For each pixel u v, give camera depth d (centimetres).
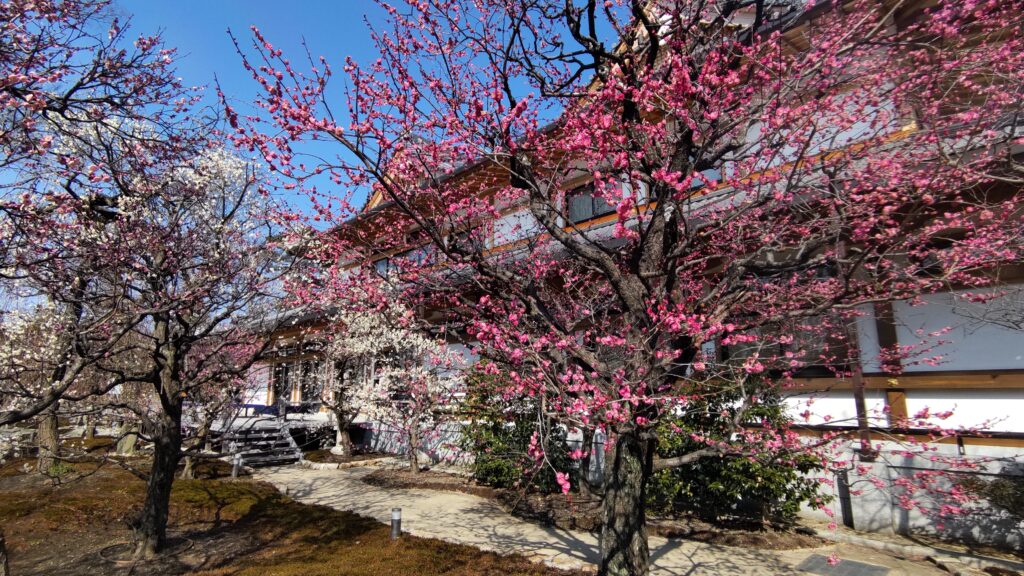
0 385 620
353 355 1191
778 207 500
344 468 1250
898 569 560
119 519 808
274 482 1088
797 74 459
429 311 959
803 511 739
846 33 452
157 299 577
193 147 634
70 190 539
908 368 698
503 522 777
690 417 703
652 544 660
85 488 972
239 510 841
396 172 455
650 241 444
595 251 434
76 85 552
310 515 813
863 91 584
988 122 472
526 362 442
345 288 677
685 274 628
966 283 634
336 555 628
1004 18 518
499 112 441
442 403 978
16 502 860
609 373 405
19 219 512
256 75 393
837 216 406
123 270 548
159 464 661
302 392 1602
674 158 427
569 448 872
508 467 920
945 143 498
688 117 397
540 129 482
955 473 574
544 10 500
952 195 502
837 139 654
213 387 977
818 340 739
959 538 618
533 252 646
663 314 370
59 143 587
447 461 1157
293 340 898
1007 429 629
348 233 662
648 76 436
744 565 582
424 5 454
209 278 596
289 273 677
